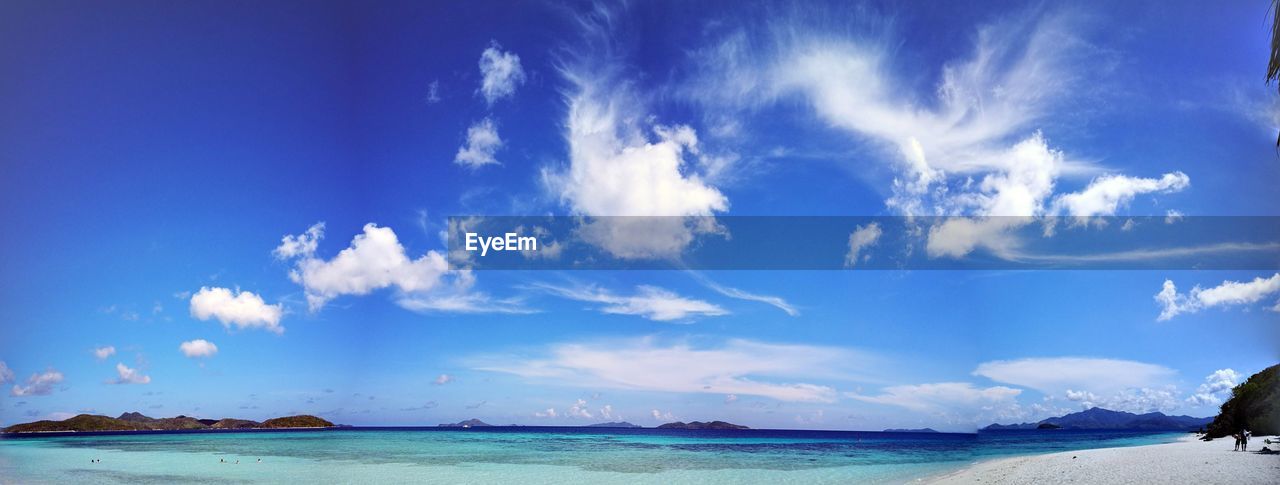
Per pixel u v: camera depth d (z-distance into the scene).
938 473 28.61
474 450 50.09
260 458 39.09
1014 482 22.19
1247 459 23.80
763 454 46.06
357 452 45.12
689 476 29.95
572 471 32.56
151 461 36.19
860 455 46.62
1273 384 34.69
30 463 34.88
